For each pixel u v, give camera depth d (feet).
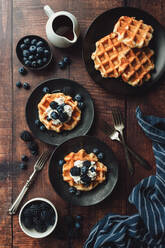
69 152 4.29
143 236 4.14
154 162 4.36
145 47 4.23
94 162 4.16
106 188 4.27
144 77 4.24
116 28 4.17
